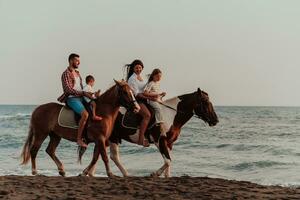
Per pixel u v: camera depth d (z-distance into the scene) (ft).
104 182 39.06
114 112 40.83
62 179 40.78
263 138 150.51
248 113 404.16
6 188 35.53
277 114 376.48
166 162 41.47
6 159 99.40
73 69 41.70
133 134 41.57
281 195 36.52
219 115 355.15
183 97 42.47
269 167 86.94
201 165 91.25
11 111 533.55
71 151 119.24
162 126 41.09
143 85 41.75
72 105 41.19
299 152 109.91
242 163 91.56
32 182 38.75
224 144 130.52
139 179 41.22
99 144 40.65
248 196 34.99
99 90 42.98
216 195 34.78
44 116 42.29
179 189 36.45
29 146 43.21
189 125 235.81
